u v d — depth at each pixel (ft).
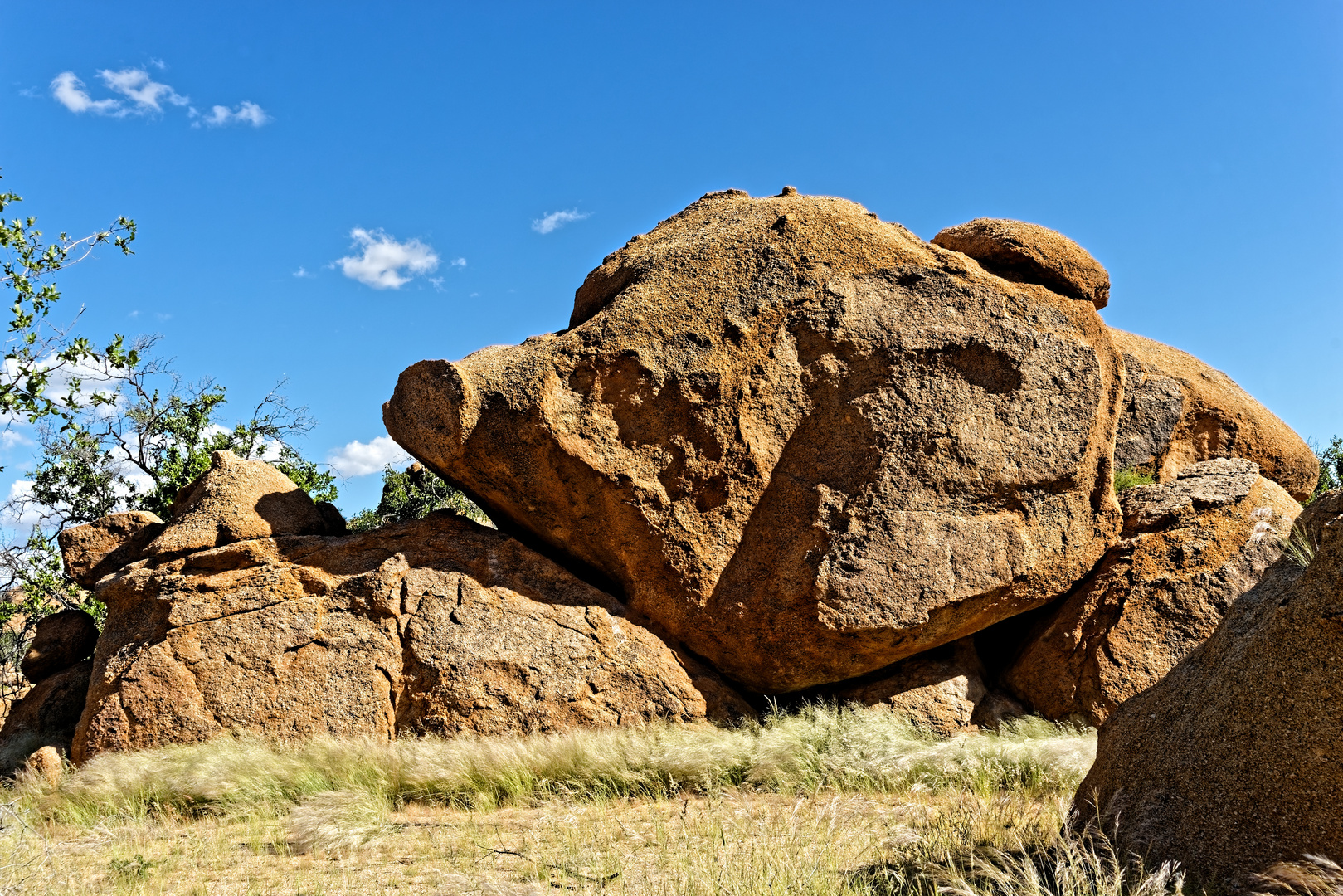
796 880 14.30
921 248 31.35
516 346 31.53
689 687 28.30
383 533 30.45
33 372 32.24
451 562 29.48
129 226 33.47
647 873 16.53
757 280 30.73
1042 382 29.53
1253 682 12.80
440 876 16.65
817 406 29.63
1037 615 30.68
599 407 29.55
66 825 23.21
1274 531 29.25
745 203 34.22
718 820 19.31
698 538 29.01
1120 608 28.81
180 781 24.12
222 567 29.66
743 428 29.35
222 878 17.74
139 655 28.22
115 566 33.78
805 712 28.09
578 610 28.81
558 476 29.35
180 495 34.53
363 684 27.71
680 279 31.17
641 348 29.78
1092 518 29.73
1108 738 16.07
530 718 27.35
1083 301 30.71
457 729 27.07
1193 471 32.60
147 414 49.70
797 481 29.19
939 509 28.60
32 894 16.57
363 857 19.01
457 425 29.19
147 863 18.31
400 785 23.99
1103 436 30.01
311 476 53.16
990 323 29.73
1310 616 12.22
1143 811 13.78
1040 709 28.91
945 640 29.32
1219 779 12.91
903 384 29.35
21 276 31.78
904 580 28.09
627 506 29.04
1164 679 15.56
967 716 28.76
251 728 27.30
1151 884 11.57
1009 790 22.08
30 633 46.93
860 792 22.18
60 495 48.34
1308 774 11.94
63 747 29.84
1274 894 11.45
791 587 28.40
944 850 15.71
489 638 28.04
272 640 28.25
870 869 15.33
